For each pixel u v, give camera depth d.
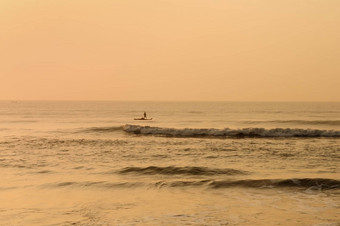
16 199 13.47
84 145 27.08
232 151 23.97
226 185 15.29
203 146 26.23
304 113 97.06
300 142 28.25
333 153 22.95
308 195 13.98
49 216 11.59
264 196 13.90
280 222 10.95
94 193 14.36
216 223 10.91
